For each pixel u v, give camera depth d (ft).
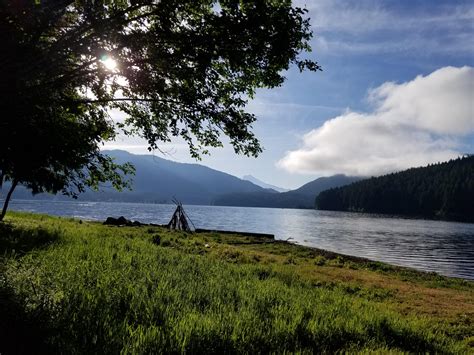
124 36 25.50
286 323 23.67
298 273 58.03
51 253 35.42
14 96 23.88
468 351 27.94
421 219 632.38
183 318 20.36
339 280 57.52
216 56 26.20
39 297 20.76
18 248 37.47
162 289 26.35
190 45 25.67
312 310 28.19
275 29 25.31
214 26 25.70
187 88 29.86
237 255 72.02
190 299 26.25
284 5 26.76
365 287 53.98
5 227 56.13
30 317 18.02
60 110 30.86
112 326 18.54
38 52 23.90
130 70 27.32
